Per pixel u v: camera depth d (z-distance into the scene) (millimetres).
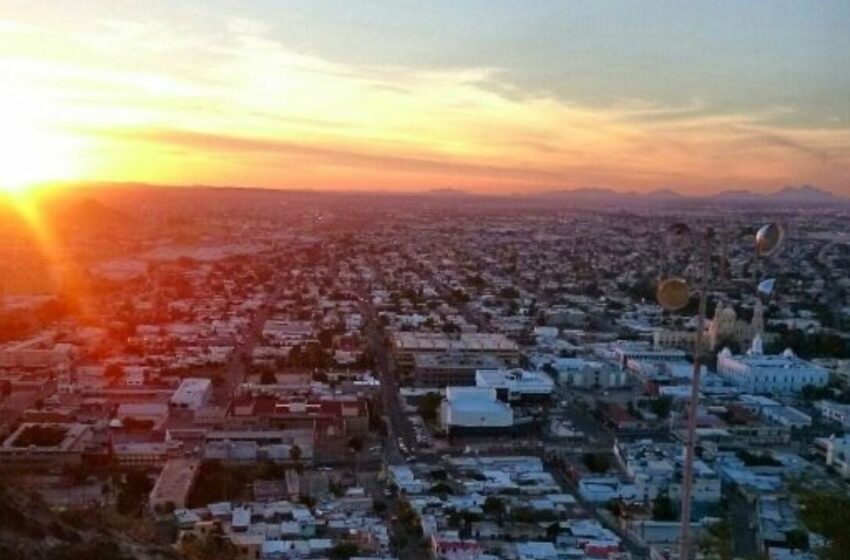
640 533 146750
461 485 172500
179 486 163625
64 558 70250
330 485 173875
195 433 198500
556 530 148625
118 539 79625
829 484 70438
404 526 153625
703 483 163625
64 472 175125
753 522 151375
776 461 184500
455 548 138500
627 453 185875
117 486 166250
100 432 198375
